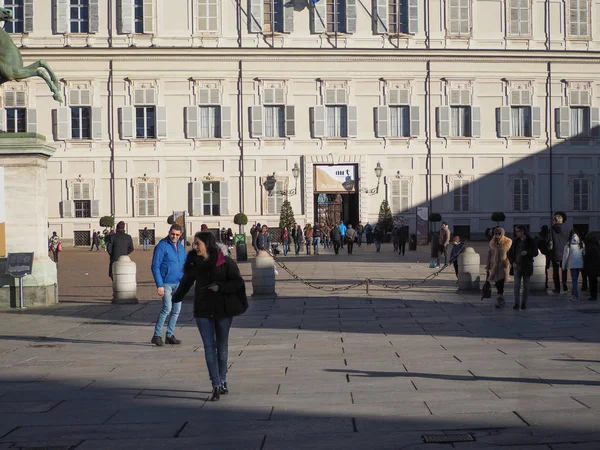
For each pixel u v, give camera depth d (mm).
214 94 66562
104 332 18297
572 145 69062
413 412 9766
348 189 67625
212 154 66875
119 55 65750
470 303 23234
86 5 66250
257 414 9914
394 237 57969
